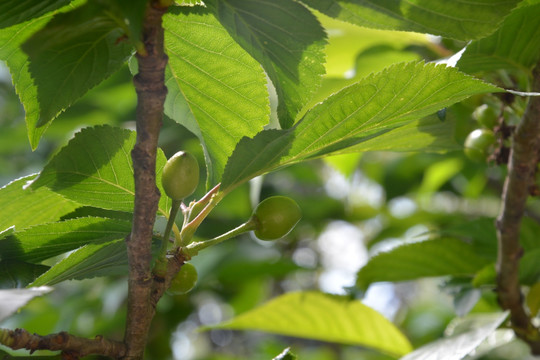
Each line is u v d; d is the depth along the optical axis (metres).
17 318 0.71
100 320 0.71
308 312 0.54
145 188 0.35
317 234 0.96
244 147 0.38
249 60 0.39
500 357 0.55
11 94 0.96
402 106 0.38
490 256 0.48
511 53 0.42
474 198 0.72
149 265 0.36
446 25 0.37
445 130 0.44
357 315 0.54
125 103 0.78
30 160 0.93
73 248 0.40
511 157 0.43
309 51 0.38
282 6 0.37
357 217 0.90
